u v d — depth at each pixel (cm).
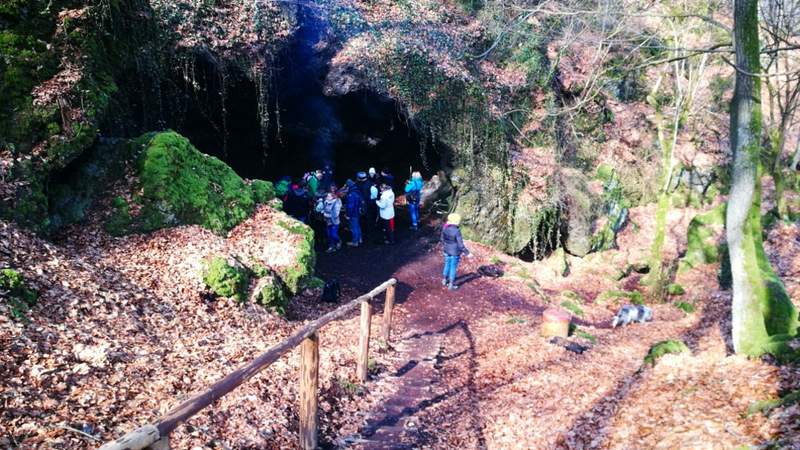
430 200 1969
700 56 1477
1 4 825
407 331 1059
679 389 648
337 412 639
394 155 2061
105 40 1030
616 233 2045
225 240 1015
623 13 1080
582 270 1797
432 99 1709
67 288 674
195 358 651
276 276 1022
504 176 1814
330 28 1537
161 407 514
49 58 877
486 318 1208
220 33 1304
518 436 617
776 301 756
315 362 526
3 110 802
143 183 951
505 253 1797
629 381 730
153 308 746
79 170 930
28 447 397
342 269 1432
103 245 862
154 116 1241
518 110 1875
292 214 1498
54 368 515
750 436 486
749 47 691
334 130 1888
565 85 1952
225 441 492
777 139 1848
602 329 1188
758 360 686
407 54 1655
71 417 455
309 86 1576
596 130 2098
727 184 2308
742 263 731
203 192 1021
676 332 1101
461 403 721
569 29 1517
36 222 791
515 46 1903
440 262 1580
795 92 1513
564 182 1859
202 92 1390
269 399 598
